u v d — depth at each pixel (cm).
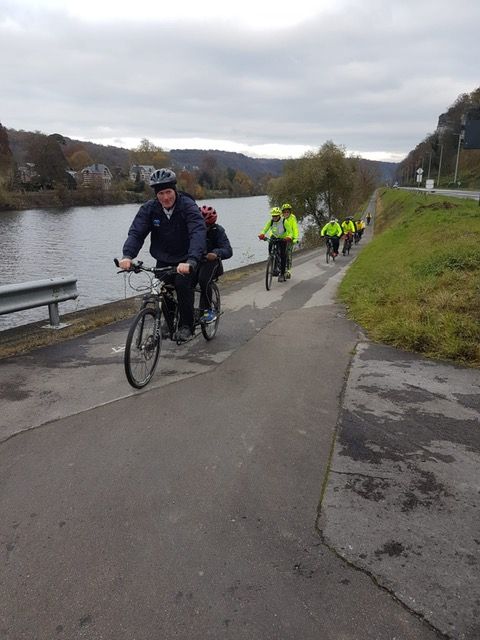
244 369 487
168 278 484
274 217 1062
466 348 496
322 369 482
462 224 1433
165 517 264
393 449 332
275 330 639
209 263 551
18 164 10100
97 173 10894
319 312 749
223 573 225
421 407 394
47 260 3009
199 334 592
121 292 2061
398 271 900
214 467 312
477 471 306
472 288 641
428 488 289
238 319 710
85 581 221
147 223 482
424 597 211
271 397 418
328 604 208
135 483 295
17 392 430
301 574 224
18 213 7250
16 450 333
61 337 605
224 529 254
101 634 195
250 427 364
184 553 238
